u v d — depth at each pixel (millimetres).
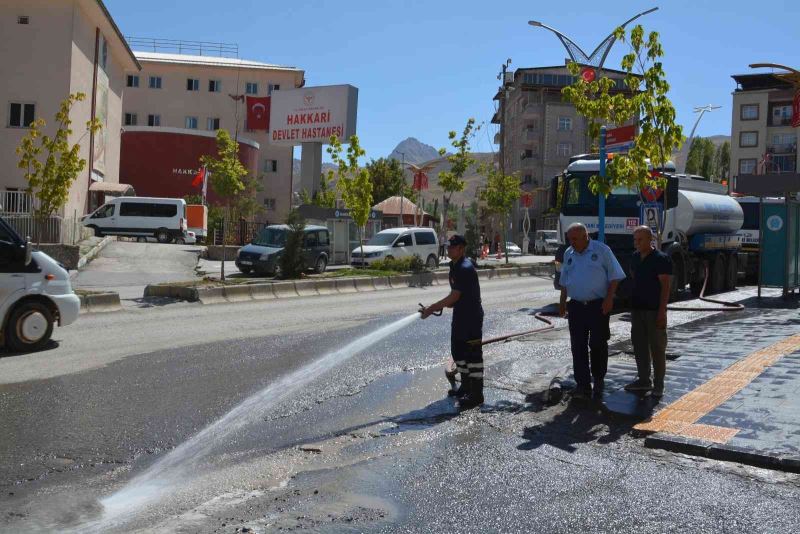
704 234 19750
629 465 5812
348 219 32875
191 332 13055
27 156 20016
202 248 36500
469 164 40656
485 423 7172
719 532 4477
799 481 5402
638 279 8141
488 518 4715
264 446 6359
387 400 8102
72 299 11500
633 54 11953
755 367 9203
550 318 15516
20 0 35000
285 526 4566
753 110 83562
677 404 7539
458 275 8102
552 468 5750
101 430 6715
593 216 17641
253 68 66625
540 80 89625
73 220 29750
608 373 9281
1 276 10680
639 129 12281
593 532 4488
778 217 18219
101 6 36750
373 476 5578
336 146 31422
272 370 9617
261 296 20141
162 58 66062
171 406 7637
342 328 13672
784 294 18219
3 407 7508
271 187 66188
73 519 4645
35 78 35219
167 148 55719
